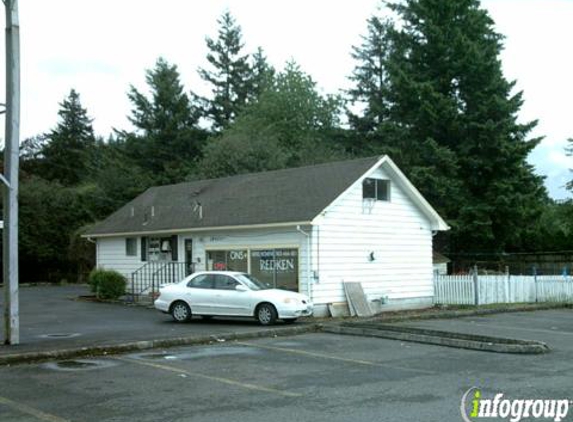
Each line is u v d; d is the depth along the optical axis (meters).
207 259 25.67
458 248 42.06
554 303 27.78
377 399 9.12
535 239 46.25
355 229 23.55
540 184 40.56
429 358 13.02
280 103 54.75
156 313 23.05
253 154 44.88
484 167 39.12
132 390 9.91
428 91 39.06
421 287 26.27
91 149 65.69
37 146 63.84
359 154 48.97
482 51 39.75
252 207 24.67
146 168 57.88
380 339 16.22
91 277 28.98
